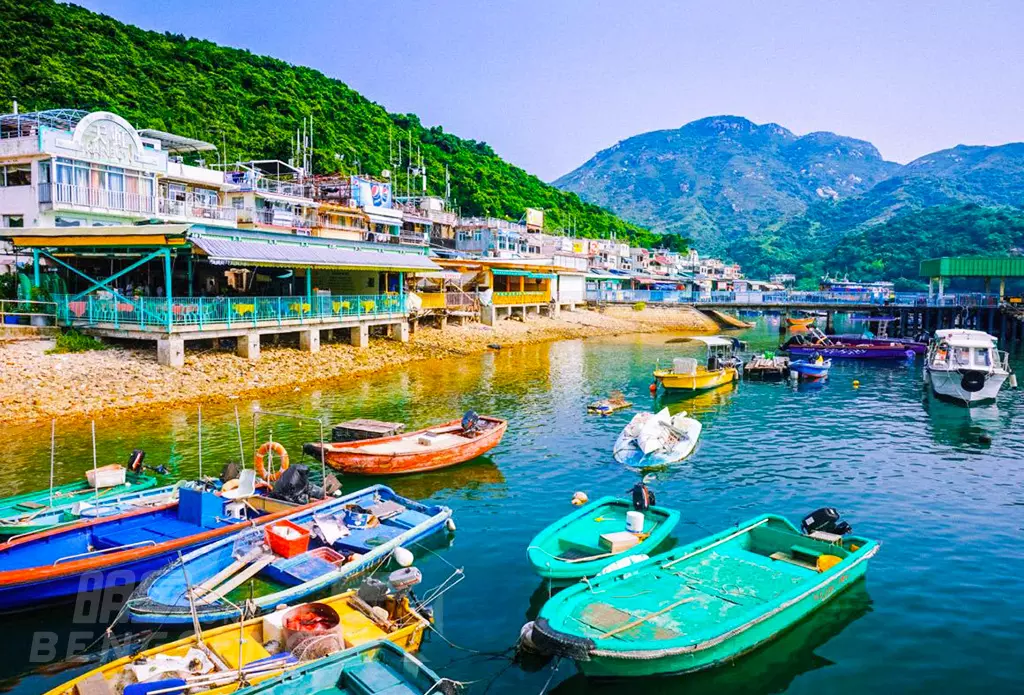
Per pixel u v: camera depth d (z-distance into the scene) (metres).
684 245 170.75
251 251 33.66
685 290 118.88
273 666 10.30
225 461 22.06
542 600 14.04
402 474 21.12
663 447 23.73
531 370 43.50
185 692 9.58
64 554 13.98
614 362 48.38
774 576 13.52
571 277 82.00
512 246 82.31
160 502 16.62
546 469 22.58
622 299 90.62
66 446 23.11
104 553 13.33
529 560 14.27
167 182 45.03
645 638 11.10
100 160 37.88
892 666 11.95
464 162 117.81
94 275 36.41
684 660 10.95
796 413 32.53
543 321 69.06
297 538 14.14
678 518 16.27
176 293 38.56
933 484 21.67
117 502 16.72
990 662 12.12
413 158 101.44
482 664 11.97
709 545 14.62
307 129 82.62
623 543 14.83
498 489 20.59
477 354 50.12
